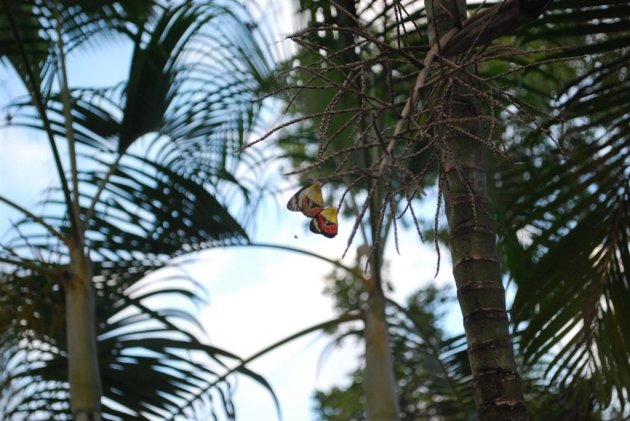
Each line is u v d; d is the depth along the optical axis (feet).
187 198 22.47
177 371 22.48
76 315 19.35
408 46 11.80
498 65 21.40
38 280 21.59
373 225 21.50
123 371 22.56
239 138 22.53
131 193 22.39
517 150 19.77
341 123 20.43
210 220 22.48
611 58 19.48
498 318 11.16
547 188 18.71
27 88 21.68
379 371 20.61
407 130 9.99
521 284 19.01
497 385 10.91
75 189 20.53
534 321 19.07
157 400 22.53
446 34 11.60
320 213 10.30
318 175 22.82
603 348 18.74
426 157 20.20
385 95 18.45
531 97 21.91
